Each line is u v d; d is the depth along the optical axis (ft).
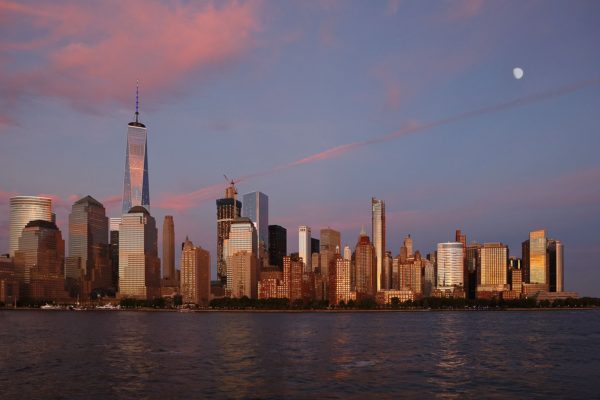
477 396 461.37
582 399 452.76
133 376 554.87
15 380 534.78
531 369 601.21
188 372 579.89
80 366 626.23
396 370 592.19
